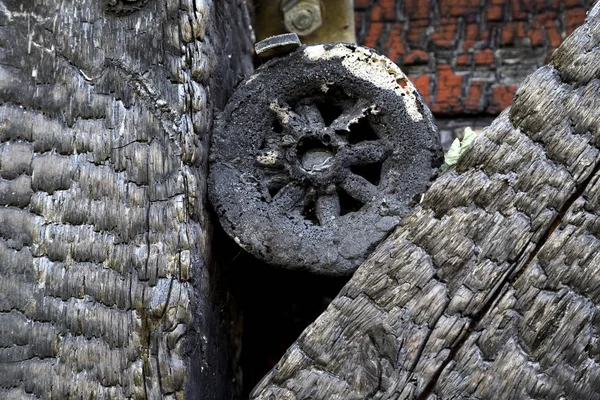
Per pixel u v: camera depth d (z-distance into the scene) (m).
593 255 1.59
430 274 1.61
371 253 1.64
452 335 1.60
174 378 1.64
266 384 1.62
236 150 1.70
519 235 1.60
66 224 1.66
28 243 1.66
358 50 1.68
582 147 1.60
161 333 1.64
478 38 2.30
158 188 1.66
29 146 1.67
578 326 1.58
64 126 1.67
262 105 1.70
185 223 1.66
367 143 1.68
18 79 1.67
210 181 1.69
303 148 1.70
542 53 2.28
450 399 1.59
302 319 2.02
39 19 1.68
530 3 2.30
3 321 1.66
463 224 1.61
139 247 1.65
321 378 1.61
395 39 2.32
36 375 1.65
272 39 1.69
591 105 1.61
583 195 1.60
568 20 2.29
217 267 1.72
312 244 1.66
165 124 1.67
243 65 1.87
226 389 1.77
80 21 1.68
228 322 1.77
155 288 1.65
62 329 1.65
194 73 1.68
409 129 1.67
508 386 1.58
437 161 1.67
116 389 1.64
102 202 1.66
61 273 1.66
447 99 2.27
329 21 2.11
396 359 1.60
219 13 1.77
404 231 1.63
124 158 1.66
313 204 1.69
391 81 1.68
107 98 1.67
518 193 1.61
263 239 1.67
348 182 1.68
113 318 1.65
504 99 2.25
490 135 1.62
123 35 1.67
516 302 1.59
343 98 1.70
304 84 1.69
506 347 1.59
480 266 1.60
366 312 1.62
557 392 1.58
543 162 1.61
